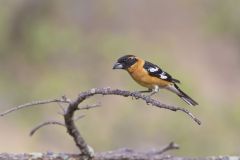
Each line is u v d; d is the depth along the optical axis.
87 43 18.56
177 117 15.33
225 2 20.03
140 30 19.59
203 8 20.39
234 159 6.91
